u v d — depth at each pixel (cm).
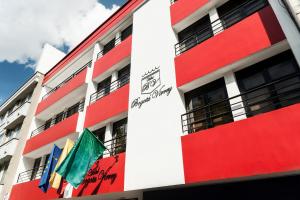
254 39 622
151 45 938
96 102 1107
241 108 604
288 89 548
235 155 525
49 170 995
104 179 818
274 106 557
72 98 1427
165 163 656
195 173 579
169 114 720
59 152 1080
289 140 460
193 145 613
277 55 604
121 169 778
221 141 562
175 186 641
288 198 473
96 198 938
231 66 659
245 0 763
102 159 877
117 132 982
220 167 540
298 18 466
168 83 782
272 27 597
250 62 639
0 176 1686
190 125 706
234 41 668
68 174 786
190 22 888
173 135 676
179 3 931
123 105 930
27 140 1570
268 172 466
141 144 754
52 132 1308
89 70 1324
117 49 1170
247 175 492
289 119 474
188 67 755
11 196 1320
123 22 1283
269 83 553
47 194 1037
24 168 1492
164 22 948
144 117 796
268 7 627
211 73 688
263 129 504
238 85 652
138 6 1179
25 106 1750
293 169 437
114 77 1160
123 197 891
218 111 662
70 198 962
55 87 1794
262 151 488
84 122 1123
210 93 713
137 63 957
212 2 816
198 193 613
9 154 1566
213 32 780
